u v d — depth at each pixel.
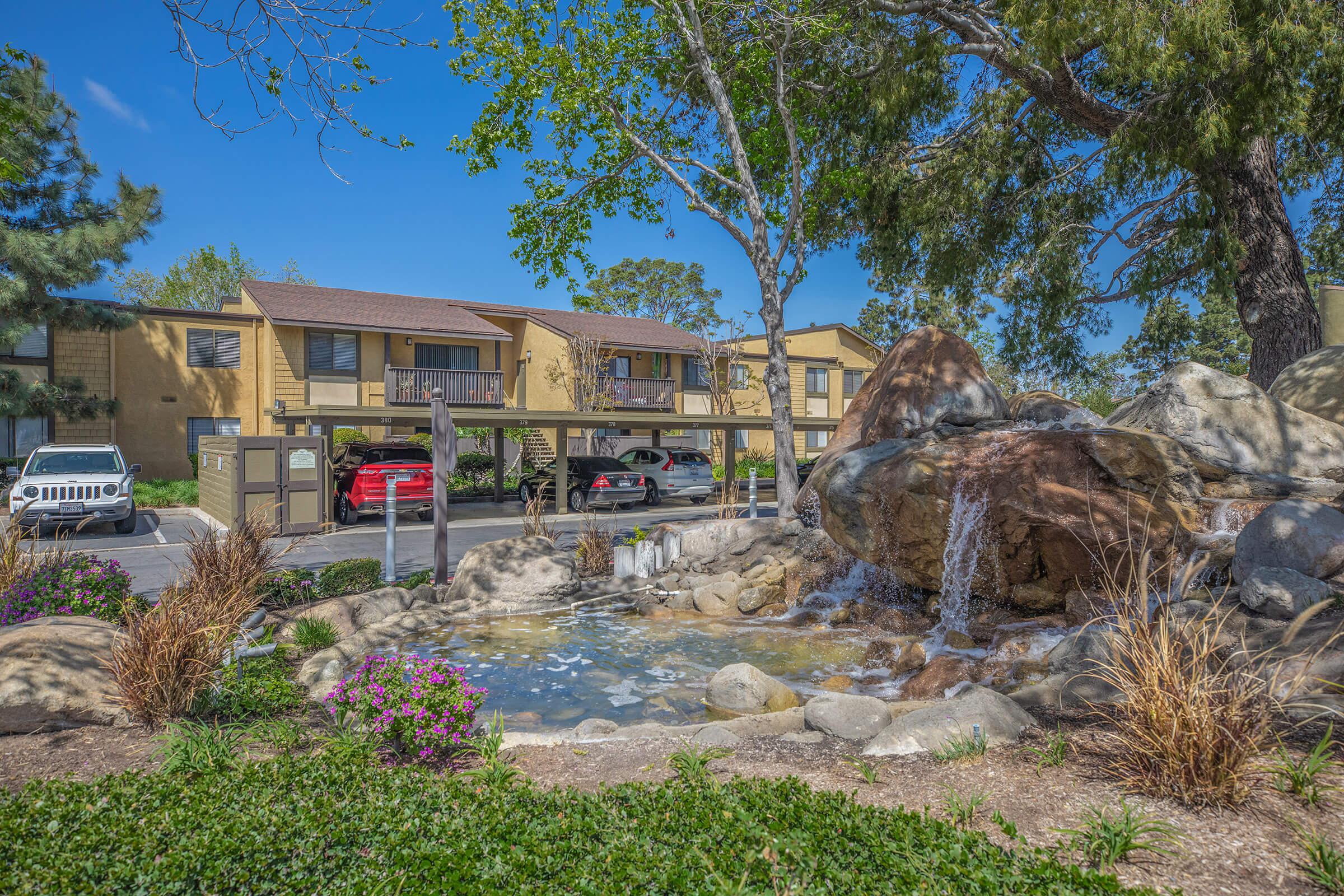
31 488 14.77
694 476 22.94
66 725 4.99
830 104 16.64
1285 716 4.39
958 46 13.88
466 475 26.12
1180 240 15.73
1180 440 9.44
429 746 4.61
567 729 5.34
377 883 2.85
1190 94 11.98
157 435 23.81
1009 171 17.73
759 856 2.89
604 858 2.95
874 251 19.23
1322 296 15.10
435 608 9.51
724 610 10.00
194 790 3.71
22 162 17.11
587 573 12.22
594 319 34.16
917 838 3.10
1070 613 7.77
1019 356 19.86
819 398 36.91
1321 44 11.16
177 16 5.32
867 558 9.52
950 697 6.36
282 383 24.64
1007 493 8.20
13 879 2.81
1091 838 3.17
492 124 14.95
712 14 14.59
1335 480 8.73
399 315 27.34
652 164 17.03
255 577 8.22
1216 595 6.86
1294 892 2.80
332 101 5.86
